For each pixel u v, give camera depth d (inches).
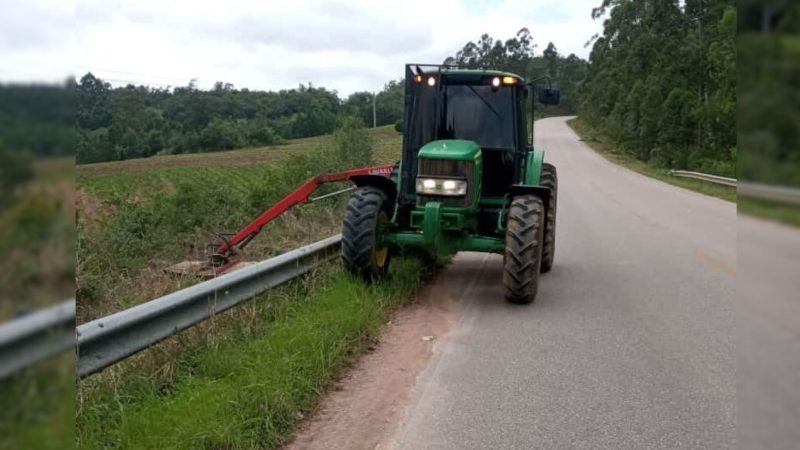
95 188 583.5
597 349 232.8
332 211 547.2
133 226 518.6
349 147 791.7
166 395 179.2
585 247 452.4
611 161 1823.3
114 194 600.4
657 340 242.5
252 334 223.8
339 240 332.8
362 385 200.4
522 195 307.6
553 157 1925.4
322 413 180.2
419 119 330.3
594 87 3427.7
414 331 254.7
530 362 219.9
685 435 164.6
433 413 180.1
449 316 277.0
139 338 174.9
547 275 361.1
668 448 157.8
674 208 709.9
